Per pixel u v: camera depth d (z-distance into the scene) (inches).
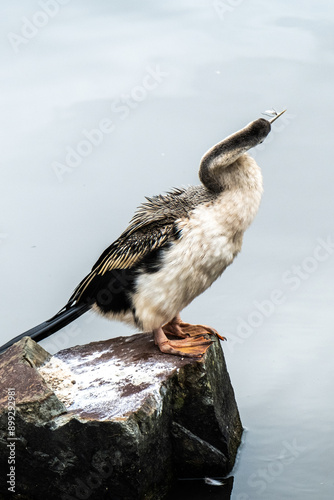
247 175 412.2
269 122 412.8
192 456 398.3
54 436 358.9
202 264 402.9
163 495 391.2
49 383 393.7
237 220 407.5
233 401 439.8
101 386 387.9
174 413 395.9
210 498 393.1
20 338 419.5
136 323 415.8
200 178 415.8
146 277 403.2
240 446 424.5
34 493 372.5
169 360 403.5
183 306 416.5
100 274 418.9
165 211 411.2
